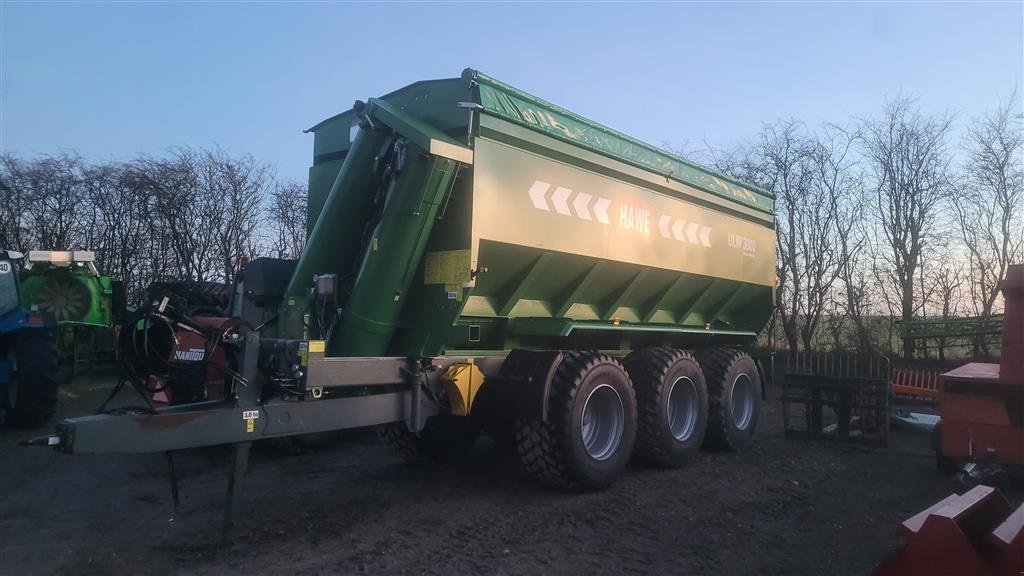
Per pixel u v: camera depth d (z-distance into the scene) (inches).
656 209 317.7
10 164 735.7
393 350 244.1
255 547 192.1
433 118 241.8
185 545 193.2
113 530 207.0
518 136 244.4
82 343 539.5
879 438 376.5
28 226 745.0
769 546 205.5
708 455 343.9
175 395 198.7
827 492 271.3
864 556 197.9
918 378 565.0
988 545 126.1
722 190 371.2
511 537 205.2
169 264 779.4
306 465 300.0
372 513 226.4
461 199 228.1
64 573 172.7
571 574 178.4
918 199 737.6
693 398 317.1
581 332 298.0
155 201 770.2
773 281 425.7
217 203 800.3
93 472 280.7
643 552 196.7
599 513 231.1
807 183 771.4
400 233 222.1
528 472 252.1
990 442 276.7
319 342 197.0
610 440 265.1
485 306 253.9
